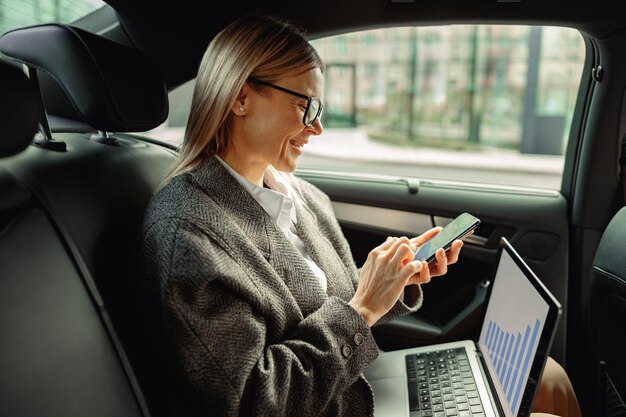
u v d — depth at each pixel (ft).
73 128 3.96
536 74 17.70
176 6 4.32
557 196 5.46
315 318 2.96
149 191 3.47
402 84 22.94
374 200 5.68
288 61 3.04
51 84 3.92
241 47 3.01
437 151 17.15
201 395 2.60
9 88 2.10
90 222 2.80
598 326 4.10
